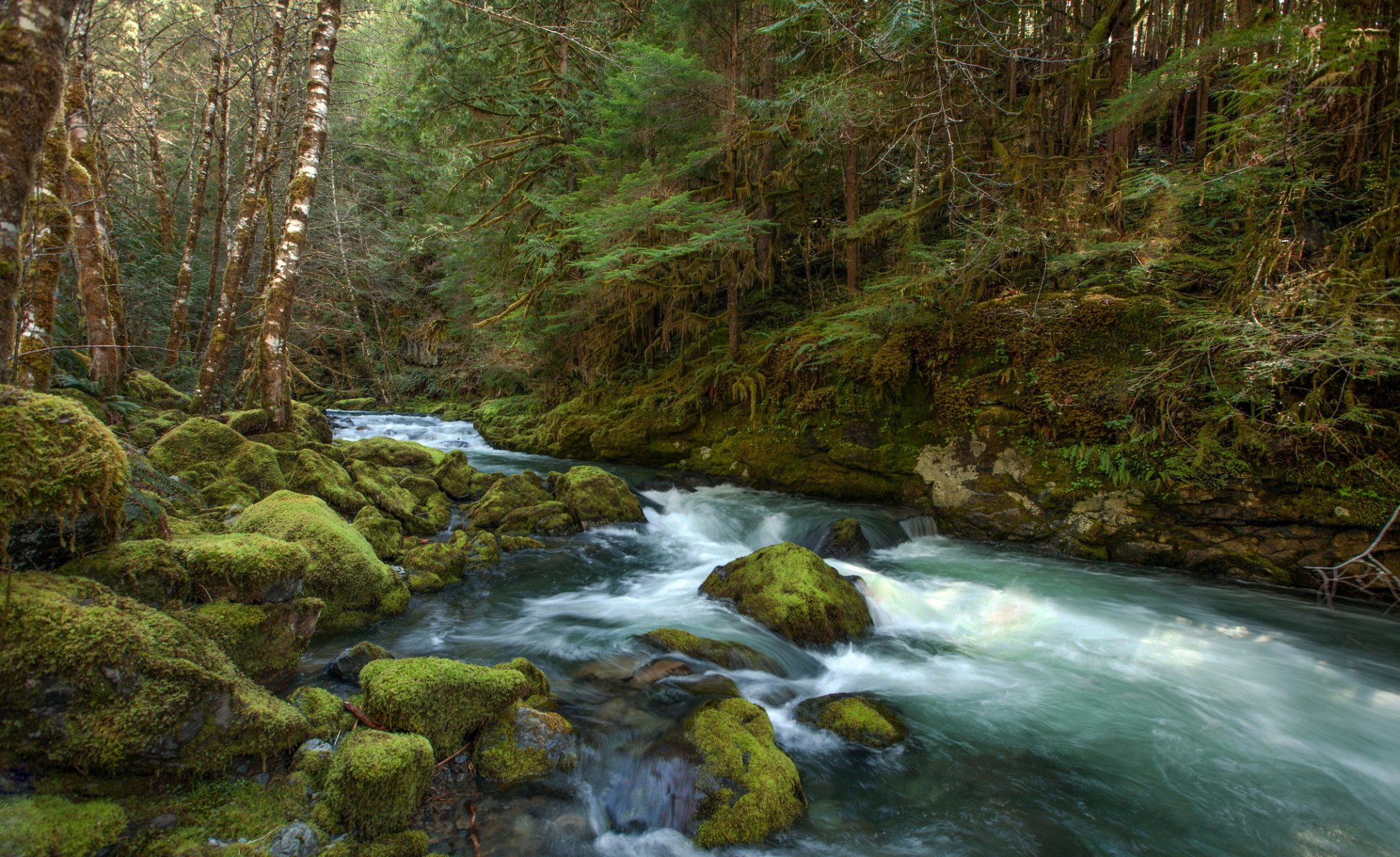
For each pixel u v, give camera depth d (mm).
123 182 18359
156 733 2477
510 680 3613
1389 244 5727
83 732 2350
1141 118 7887
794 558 5965
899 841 3145
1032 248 8281
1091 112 8703
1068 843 3158
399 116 13922
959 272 8164
